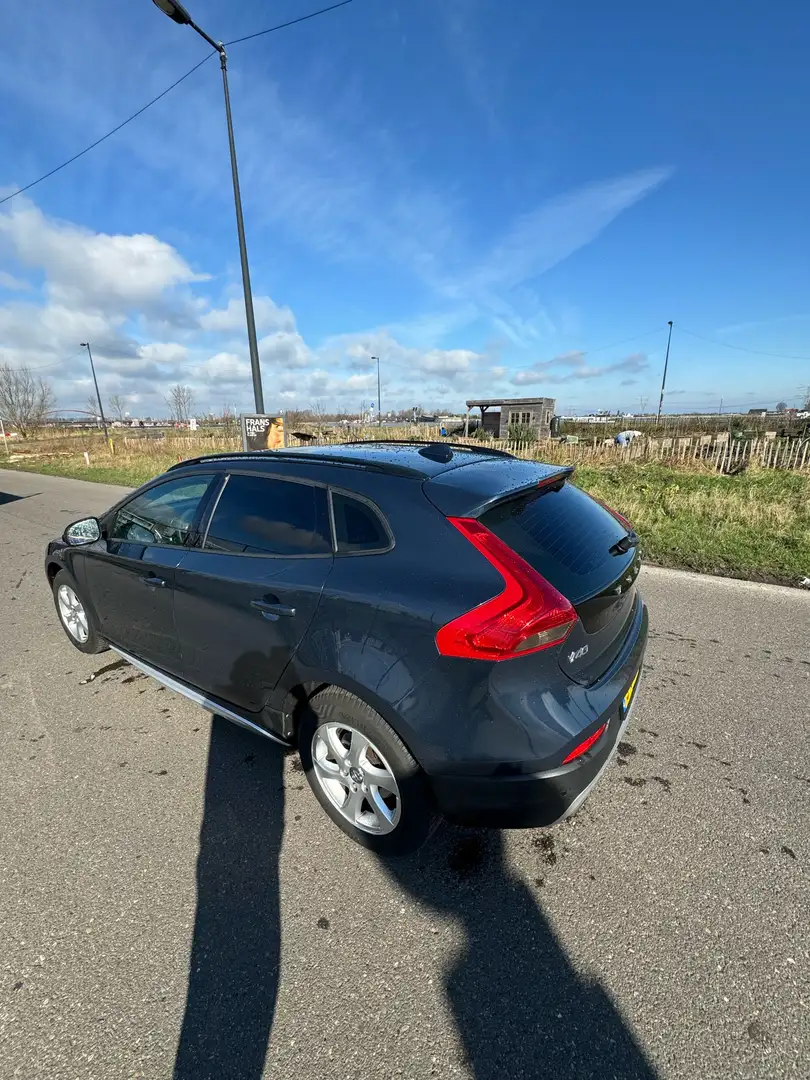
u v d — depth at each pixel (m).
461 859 2.18
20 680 3.75
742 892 1.99
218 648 2.63
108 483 15.79
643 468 13.22
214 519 2.73
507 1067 1.49
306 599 2.19
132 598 3.16
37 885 2.11
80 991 1.71
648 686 3.41
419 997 1.67
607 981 1.70
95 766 2.81
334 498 2.30
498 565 1.89
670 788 2.53
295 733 2.49
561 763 1.83
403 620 1.93
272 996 1.69
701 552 6.20
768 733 2.92
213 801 2.55
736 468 12.84
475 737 1.83
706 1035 1.55
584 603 1.99
